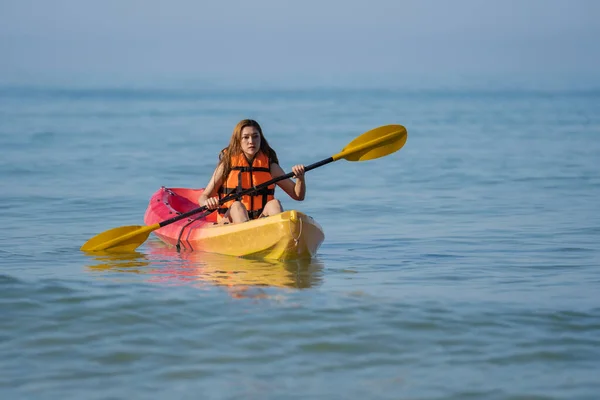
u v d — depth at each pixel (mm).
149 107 80750
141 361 8172
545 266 12438
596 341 8672
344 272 11984
